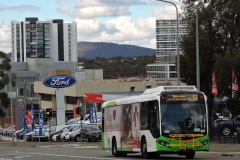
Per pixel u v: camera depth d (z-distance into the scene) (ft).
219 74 147.74
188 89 91.25
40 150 153.58
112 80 382.83
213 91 137.49
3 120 457.68
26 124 265.54
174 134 88.17
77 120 287.48
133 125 99.35
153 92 93.15
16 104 335.88
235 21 158.71
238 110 155.43
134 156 108.17
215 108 213.05
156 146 88.74
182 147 88.17
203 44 157.69
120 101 107.24
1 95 330.54
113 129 111.45
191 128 88.84
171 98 89.40
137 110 97.45
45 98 411.54
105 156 109.81
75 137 209.77
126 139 103.14
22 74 549.54
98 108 337.31
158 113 88.94
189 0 163.12
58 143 204.03
